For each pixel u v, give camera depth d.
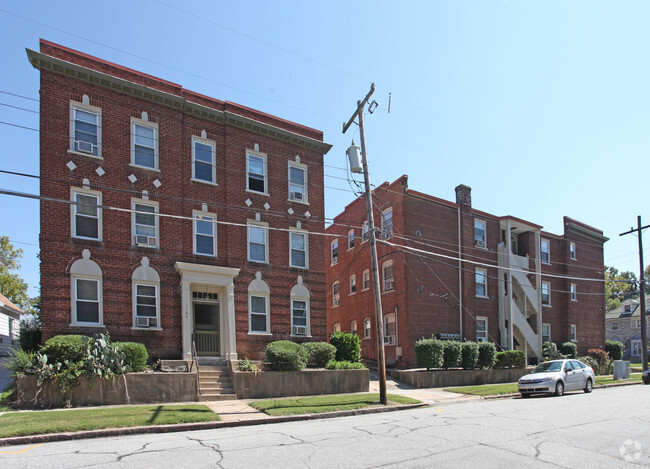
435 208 28.69
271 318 20.69
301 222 22.39
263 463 7.65
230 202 20.42
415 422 12.07
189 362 17.47
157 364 16.94
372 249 17.16
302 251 22.33
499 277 30.83
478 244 30.05
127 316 17.17
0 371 21.66
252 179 21.38
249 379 17.20
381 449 8.70
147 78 19.17
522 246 34.00
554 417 12.76
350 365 20.02
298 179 22.86
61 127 16.81
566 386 20.12
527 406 15.62
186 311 18.23
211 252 19.84
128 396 14.70
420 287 27.09
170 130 19.36
